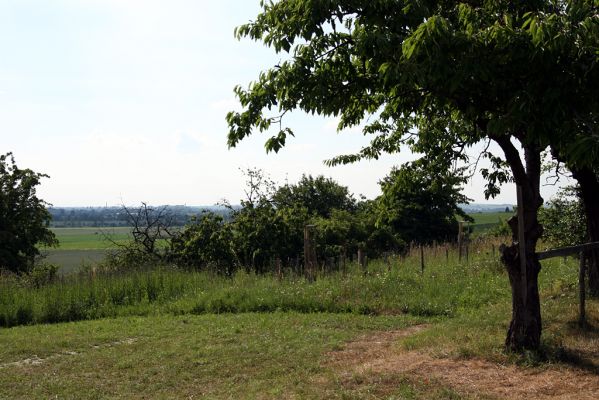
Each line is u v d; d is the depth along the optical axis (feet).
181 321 46.39
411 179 39.65
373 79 25.93
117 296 56.34
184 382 29.17
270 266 71.20
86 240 271.28
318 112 25.35
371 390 23.85
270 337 38.37
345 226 88.48
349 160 42.45
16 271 95.86
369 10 23.72
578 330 31.04
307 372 29.22
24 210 101.50
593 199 39.37
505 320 35.91
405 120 39.47
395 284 53.67
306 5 22.88
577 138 20.06
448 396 22.41
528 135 22.44
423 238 105.19
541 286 46.37
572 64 21.66
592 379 23.68
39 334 43.32
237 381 28.81
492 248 74.90
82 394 27.63
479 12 25.22
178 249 79.15
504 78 23.50
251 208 80.43
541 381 23.73
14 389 28.66
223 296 53.47
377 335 38.70
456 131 37.58
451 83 22.16
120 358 34.24
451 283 53.72
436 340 32.45
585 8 21.35
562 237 55.21
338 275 58.90
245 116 26.27
